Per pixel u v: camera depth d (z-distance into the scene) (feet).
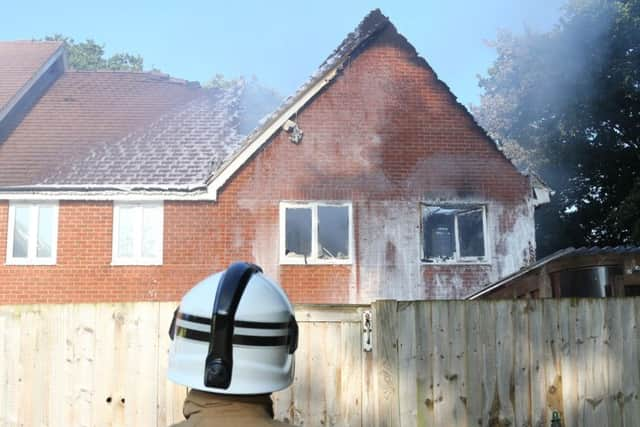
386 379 13.12
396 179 49.70
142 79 63.67
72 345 13.11
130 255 47.96
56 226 47.93
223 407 5.07
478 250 49.90
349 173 49.42
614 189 78.64
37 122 56.49
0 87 57.77
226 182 48.49
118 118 57.62
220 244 47.88
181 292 47.29
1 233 47.91
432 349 13.30
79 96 60.59
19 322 13.14
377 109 50.52
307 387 13.05
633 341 13.83
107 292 47.29
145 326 13.20
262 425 5.01
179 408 13.01
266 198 48.55
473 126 50.93
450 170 50.16
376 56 51.21
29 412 12.92
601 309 13.83
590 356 13.66
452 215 50.34
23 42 67.21
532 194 50.44
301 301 47.44
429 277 48.62
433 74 51.31
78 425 12.94
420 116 50.70
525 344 13.53
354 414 13.04
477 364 13.35
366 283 48.08
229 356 5.08
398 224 49.08
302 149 49.42
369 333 13.24
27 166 51.03
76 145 53.72
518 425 13.28
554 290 22.98
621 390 13.65
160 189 47.83
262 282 5.53
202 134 55.42
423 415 13.11
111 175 50.14
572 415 13.44
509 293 25.00
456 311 13.44
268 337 5.27
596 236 81.15
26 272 47.47
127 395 13.02
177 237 47.85
